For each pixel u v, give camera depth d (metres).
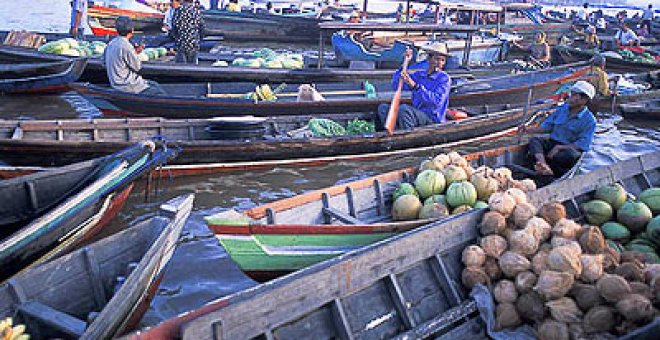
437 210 5.59
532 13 25.91
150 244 4.90
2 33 16.41
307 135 9.21
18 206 5.77
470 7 17.41
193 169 8.16
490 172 6.07
